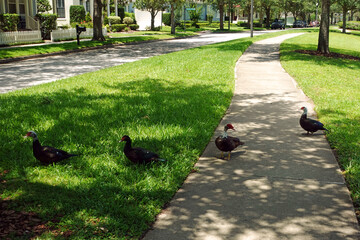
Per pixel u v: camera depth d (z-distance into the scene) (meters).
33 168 4.08
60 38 21.69
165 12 47.72
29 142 4.82
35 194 3.50
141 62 13.45
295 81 10.09
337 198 3.62
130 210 3.29
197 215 3.31
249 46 21.06
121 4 38.41
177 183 3.87
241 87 9.15
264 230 3.06
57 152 4.14
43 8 25.05
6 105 6.58
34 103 6.79
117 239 2.86
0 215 3.13
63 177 3.85
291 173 4.18
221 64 12.73
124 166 4.19
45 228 2.98
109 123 5.71
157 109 6.52
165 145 4.84
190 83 9.29
